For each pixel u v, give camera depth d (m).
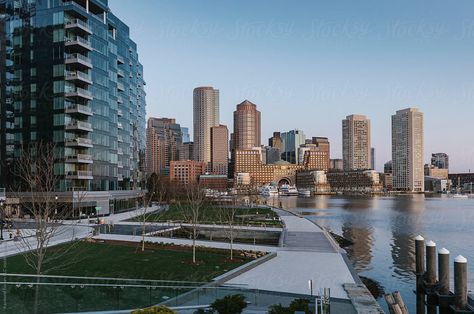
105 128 98.12
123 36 125.00
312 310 20.44
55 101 87.38
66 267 35.59
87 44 89.94
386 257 58.03
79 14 90.38
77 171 86.56
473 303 27.92
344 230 88.75
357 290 28.77
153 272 34.09
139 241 51.59
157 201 151.00
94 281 25.19
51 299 20.30
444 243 70.56
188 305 21.95
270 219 85.56
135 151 139.12
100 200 93.75
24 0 90.69
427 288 31.42
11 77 90.62
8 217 65.06
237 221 79.25
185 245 48.41
